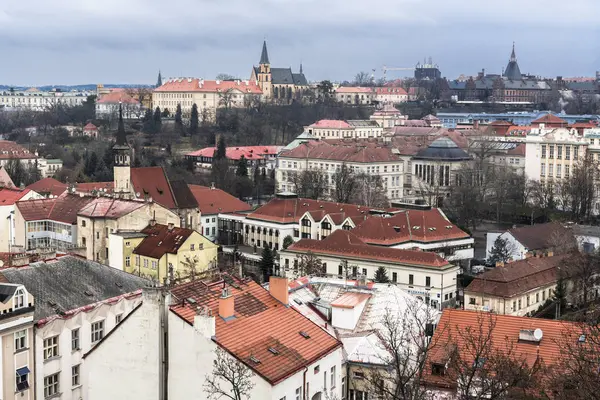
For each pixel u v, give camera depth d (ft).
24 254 475.72
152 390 271.28
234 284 303.27
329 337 298.15
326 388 289.53
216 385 260.01
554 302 625.41
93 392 280.72
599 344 263.90
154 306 269.85
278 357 268.82
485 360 270.05
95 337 366.43
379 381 291.38
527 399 264.31
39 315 342.23
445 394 289.94
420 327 304.91
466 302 605.31
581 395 245.24
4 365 317.83
